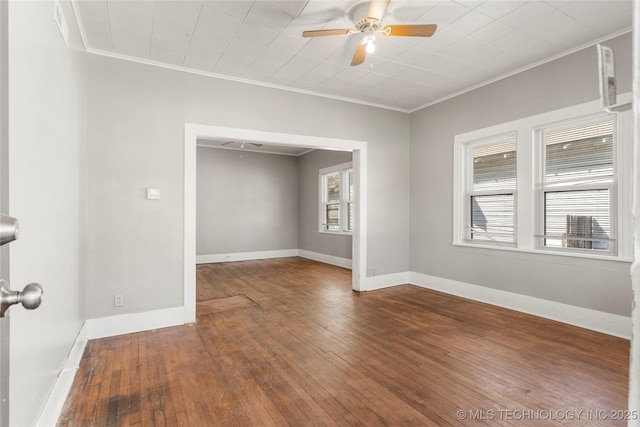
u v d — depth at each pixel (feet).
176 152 11.73
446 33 10.07
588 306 10.69
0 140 3.34
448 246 15.49
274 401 6.93
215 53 11.00
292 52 11.07
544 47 10.90
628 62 9.78
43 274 5.13
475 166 14.70
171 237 11.55
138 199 11.07
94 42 10.17
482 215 14.39
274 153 27.50
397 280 17.13
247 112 13.14
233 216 25.79
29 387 4.52
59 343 6.40
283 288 16.63
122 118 10.90
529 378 7.72
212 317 12.25
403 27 8.42
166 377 7.89
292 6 8.69
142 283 11.07
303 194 27.78
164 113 11.59
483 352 9.11
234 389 7.38
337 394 7.17
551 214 11.94
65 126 7.00
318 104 14.79
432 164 16.25
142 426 6.18
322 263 24.50
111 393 7.22
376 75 13.00
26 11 4.20
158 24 9.36
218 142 23.53
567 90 11.18
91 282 10.34
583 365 8.29
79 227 8.91
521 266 12.59
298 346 9.62
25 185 4.24
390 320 11.79
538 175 12.27
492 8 8.89
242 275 19.94
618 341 9.70
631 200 1.16
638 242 1.13
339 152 23.34
